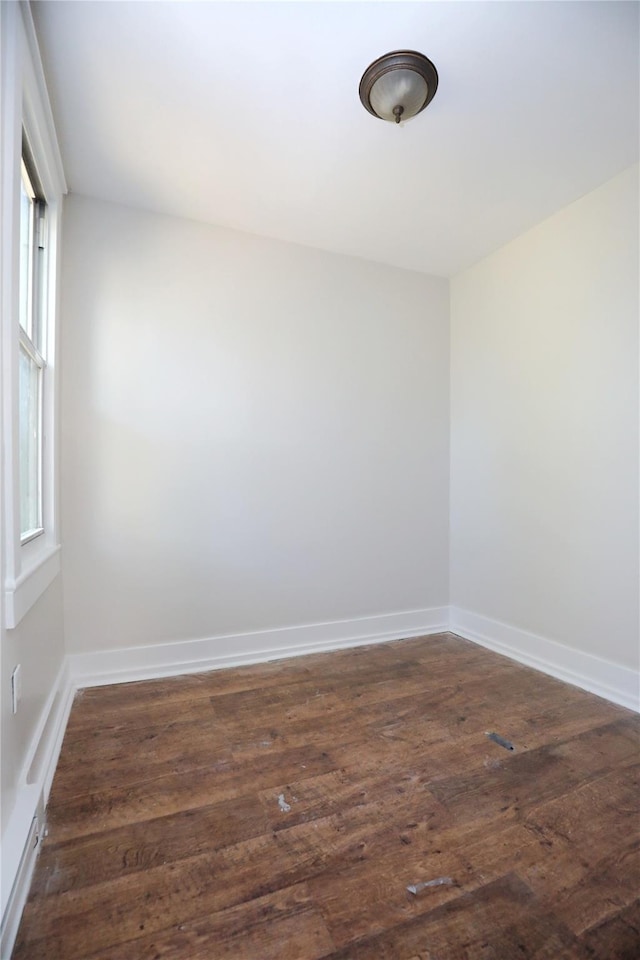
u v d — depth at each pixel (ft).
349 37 4.90
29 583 4.53
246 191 7.60
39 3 4.49
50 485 6.57
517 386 9.12
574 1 4.53
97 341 7.75
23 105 4.77
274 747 5.88
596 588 7.63
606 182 7.41
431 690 7.56
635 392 7.08
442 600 10.79
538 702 7.16
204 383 8.49
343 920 3.54
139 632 8.02
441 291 10.78
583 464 7.86
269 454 9.01
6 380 3.90
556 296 8.30
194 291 8.43
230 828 4.48
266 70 5.29
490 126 6.17
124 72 5.30
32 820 3.96
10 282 3.94
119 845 4.24
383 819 4.62
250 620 8.86
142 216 8.08
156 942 3.35
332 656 9.11
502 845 4.29
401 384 10.31
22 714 4.43
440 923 3.52
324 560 9.51
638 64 5.24
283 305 9.14
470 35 4.88
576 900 3.73
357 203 7.93
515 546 9.16
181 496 8.31
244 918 3.54
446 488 10.84
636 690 7.00
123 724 6.41
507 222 8.55
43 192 6.30
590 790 5.08
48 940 3.34
